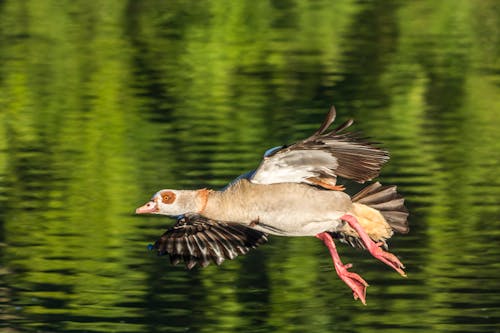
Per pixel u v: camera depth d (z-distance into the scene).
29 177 17.84
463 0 32.78
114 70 25.59
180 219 9.92
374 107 22.25
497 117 21.38
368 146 9.39
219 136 19.97
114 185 17.17
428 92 23.55
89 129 20.80
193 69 25.75
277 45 27.88
